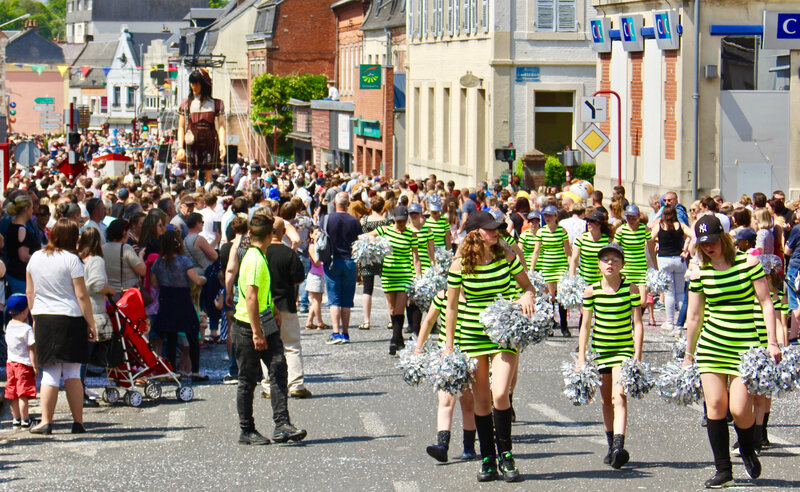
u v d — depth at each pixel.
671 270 19.84
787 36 31.70
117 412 13.93
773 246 17.98
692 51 32.56
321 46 89.31
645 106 35.41
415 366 10.72
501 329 9.91
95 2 190.00
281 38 88.81
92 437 12.58
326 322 21.38
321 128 74.00
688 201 33.03
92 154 70.62
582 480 10.22
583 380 10.73
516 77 46.31
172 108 108.56
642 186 35.62
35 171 42.31
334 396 14.69
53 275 12.62
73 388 12.79
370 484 10.27
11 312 13.12
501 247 10.32
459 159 51.00
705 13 32.44
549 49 46.28
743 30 32.47
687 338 10.50
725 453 9.98
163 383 15.72
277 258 14.49
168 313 15.38
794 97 32.88
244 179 39.78
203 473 10.84
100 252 14.17
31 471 11.06
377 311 23.17
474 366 10.13
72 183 32.94
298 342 14.66
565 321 19.36
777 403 14.03
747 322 10.03
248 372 12.07
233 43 96.12
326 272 18.80
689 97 32.78
